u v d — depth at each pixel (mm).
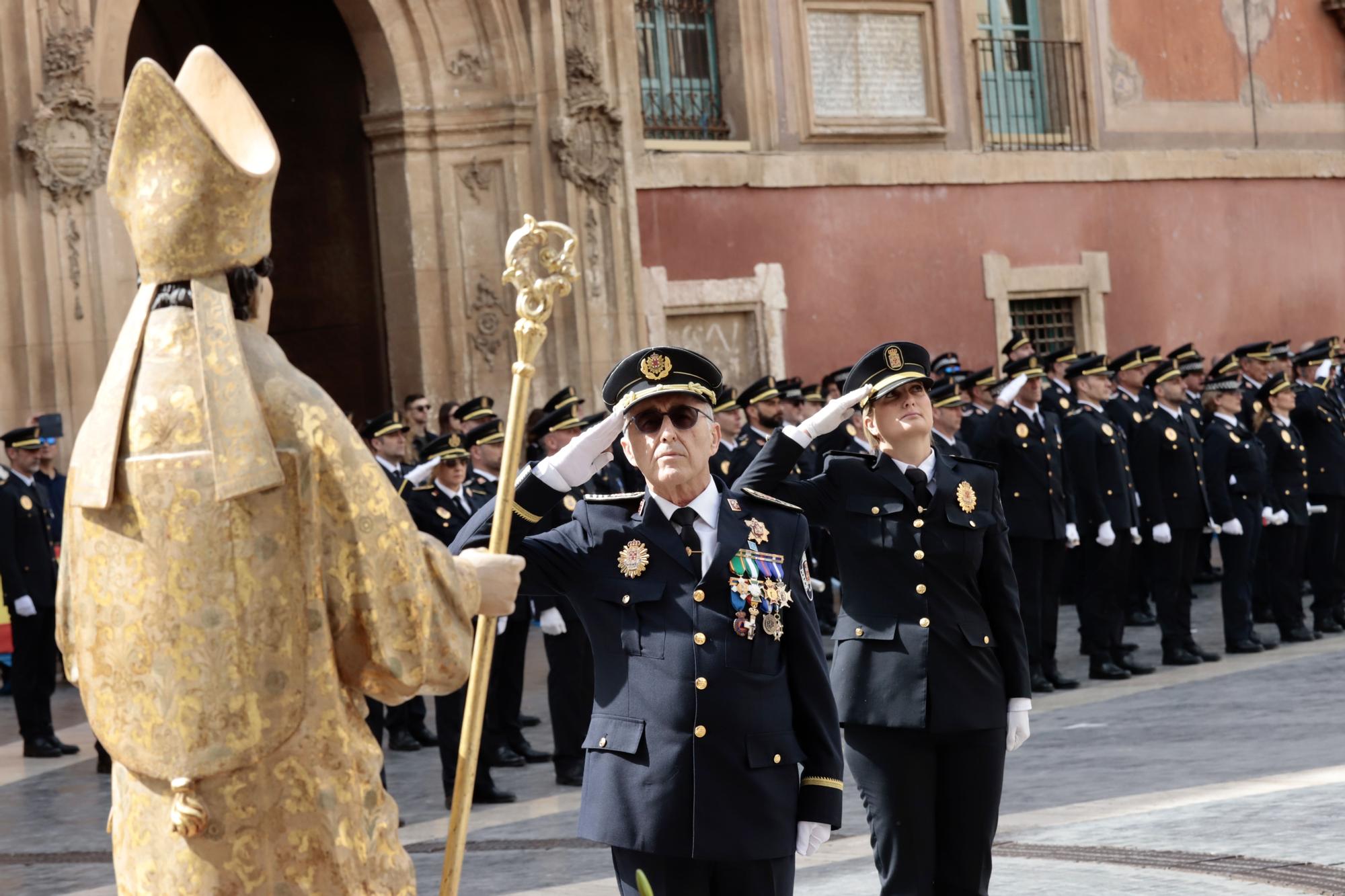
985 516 6586
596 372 19672
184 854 3377
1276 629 17219
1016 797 9656
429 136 19375
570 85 19594
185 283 3426
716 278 21078
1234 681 13656
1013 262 23859
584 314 19625
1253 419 16312
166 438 3340
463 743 3871
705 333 21188
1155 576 15125
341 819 3408
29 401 15945
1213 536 20625
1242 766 9992
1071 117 24781
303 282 20266
